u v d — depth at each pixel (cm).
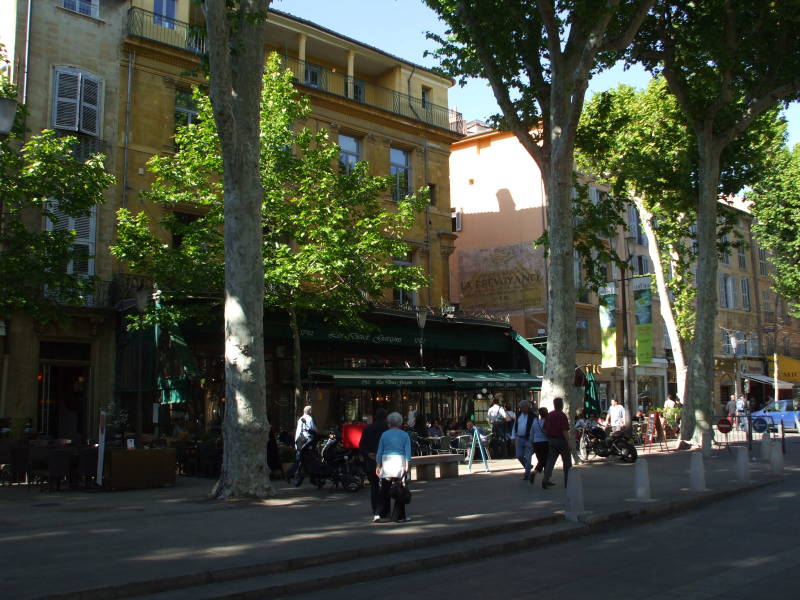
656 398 4047
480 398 2808
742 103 2291
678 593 653
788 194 3488
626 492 1311
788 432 3475
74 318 2039
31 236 1593
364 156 2811
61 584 634
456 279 3812
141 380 1900
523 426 1532
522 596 651
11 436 1766
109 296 2111
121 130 2217
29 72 2066
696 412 2225
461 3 1823
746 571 742
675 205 2561
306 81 2783
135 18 2280
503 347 2870
